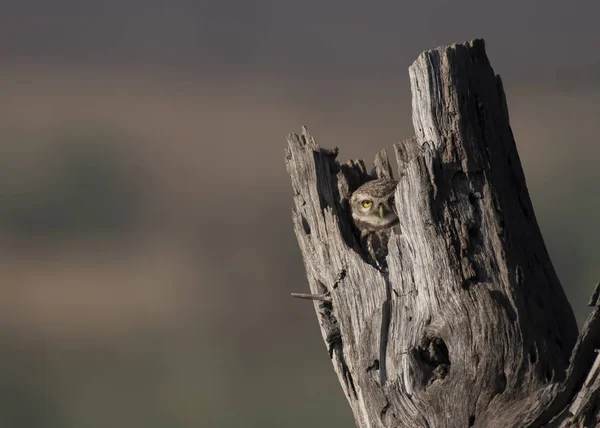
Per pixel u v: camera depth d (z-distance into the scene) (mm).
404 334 10148
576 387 8742
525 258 10117
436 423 9211
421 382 9617
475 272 9914
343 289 11141
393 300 10492
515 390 9109
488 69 10859
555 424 8727
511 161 10727
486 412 9031
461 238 10070
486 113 10656
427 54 10688
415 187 10281
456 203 10266
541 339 9484
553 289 10234
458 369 9398
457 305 9781
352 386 10906
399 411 9602
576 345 8625
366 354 10312
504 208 10242
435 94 10609
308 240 12156
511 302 9695
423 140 10750
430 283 10047
